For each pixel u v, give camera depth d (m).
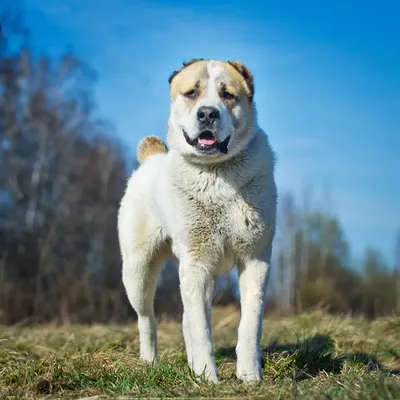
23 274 10.46
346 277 13.14
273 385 2.62
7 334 3.93
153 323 3.32
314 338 3.55
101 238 12.13
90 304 8.95
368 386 2.41
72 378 2.82
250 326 2.79
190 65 3.00
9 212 11.09
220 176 2.82
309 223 14.38
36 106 11.97
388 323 3.94
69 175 12.56
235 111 2.86
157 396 2.53
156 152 3.53
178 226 2.89
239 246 2.85
